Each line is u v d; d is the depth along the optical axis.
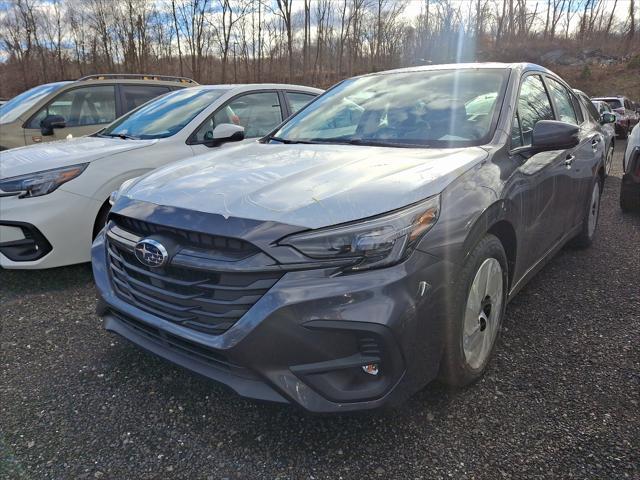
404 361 1.96
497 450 2.08
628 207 6.17
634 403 2.35
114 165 4.05
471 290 2.31
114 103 6.82
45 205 3.76
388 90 3.47
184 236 2.08
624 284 3.84
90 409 2.41
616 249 4.74
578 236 4.49
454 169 2.33
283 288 1.89
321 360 1.91
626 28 44.59
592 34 46.19
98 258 2.63
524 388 2.49
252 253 1.93
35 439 2.20
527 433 2.17
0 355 2.91
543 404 2.37
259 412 2.37
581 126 4.32
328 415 1.95
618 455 2.03
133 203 2.36
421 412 2.33
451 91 3.21
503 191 2.49
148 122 4.87
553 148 2.83
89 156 4.02
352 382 1.97
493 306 2.57
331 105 3.59
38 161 3.89
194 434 2.23
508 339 3.00
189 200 2.19
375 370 1.97
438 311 2.06
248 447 2.14
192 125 4.60
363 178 2.23
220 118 4.85
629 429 2.18
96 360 2.85
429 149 2.74
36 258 3.80
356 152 2.73
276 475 1.98
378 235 1.92
